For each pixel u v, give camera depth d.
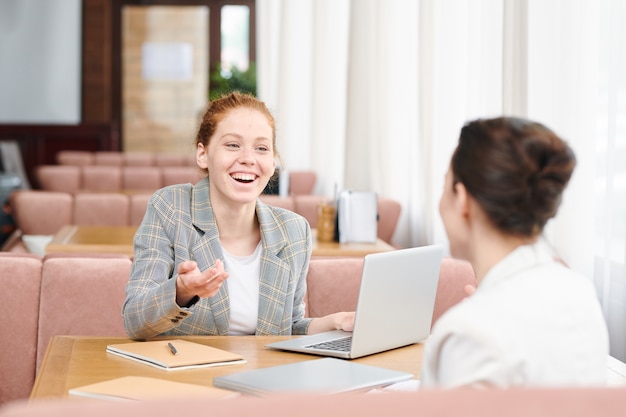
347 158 7.48
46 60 15.34
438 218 6.11
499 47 4.97
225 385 2.24
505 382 1.53
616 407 1.01
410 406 1.00
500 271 1.70
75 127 14.84
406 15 6.95
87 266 3.58
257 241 3.07
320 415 0.97
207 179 3.08
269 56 9.43
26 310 3.50
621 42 3.98
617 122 4.00
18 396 3.48
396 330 2.75
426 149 6.22
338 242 5.35
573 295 1.65
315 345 2.73
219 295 2.95
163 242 2.95
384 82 7.19
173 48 15.52
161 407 0.96
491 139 1.72
